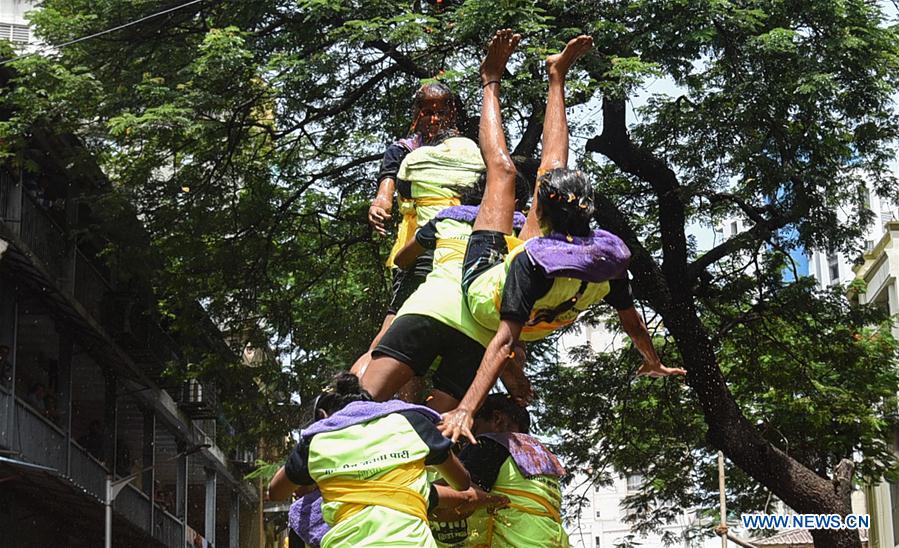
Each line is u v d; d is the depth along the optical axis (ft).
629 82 51.55
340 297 68.13
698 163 61.41
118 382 95.86
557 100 18.71
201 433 115.44
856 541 60.85
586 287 16.28
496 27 50.96
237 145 63.87
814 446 75.97
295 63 55.01
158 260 64.39
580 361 73.46
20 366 85.40
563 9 54.39
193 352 67.62
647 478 82.28
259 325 67.41
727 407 61.57
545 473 17.67
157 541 100.53
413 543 14.82
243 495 142.82
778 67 55.83
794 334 70.03
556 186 16.11
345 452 15.03
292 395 65.46
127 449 101.04
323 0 53.06
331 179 64.49
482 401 15.56
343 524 14.93
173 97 57.00
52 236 73.46
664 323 61.57
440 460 15.26
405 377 17.07
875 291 117.08
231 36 54.70
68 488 77.30
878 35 56.24
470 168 19.39
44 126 59.21
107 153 65.31
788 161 59.00
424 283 17.65
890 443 76.23
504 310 15.81
